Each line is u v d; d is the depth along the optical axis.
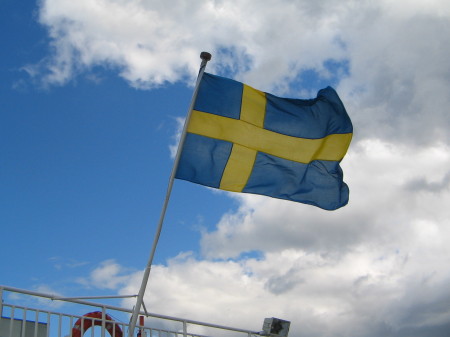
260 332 10.44
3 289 7.37
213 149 9.82
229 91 10.15
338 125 10.38
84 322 8.20
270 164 9.99
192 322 9.42
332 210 10.23
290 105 10.30
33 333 7.57
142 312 8.71
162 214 8.96
